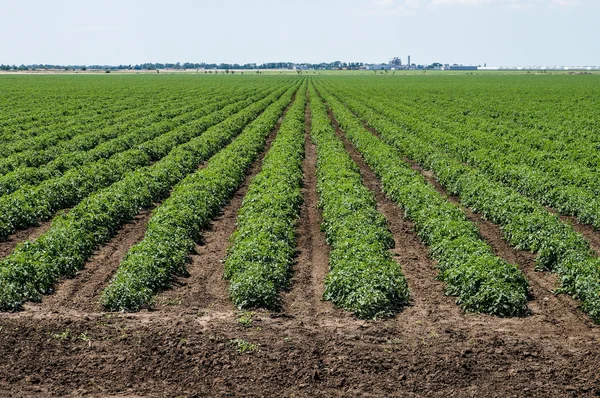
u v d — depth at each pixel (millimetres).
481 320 15148
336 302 16062
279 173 29625
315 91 110438
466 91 104562
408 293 16484
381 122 51750
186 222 21828
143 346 13539
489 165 32500
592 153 34688
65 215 23156
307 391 11883
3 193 26672
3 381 12156
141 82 147250
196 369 12625
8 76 195375
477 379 12266
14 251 18812
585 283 16188
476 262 16844
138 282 16516
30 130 46688
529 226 20828
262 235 19656
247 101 81062
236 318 15094
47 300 16266
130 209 24672
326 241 21312
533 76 196375
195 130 47875
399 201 26188
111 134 44719
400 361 12906
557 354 13258
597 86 118938
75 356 13125
